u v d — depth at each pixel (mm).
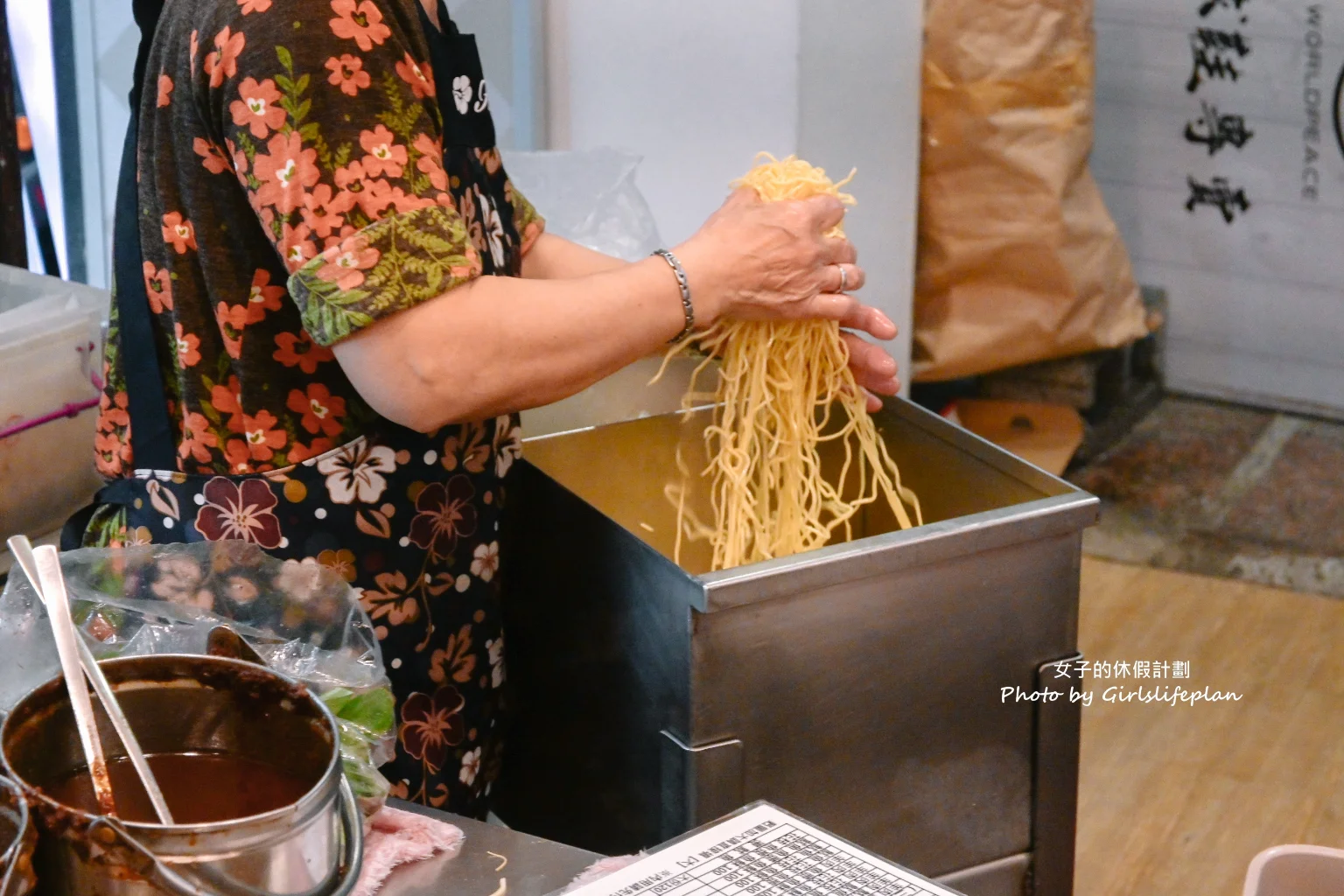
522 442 1664
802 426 1565
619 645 1415
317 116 1123
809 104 2703
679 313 1317
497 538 1458
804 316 1439
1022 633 1453
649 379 1852
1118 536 3471
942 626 1398
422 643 1404
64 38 2443
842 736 1381
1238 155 3818
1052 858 1557
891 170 3008
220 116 1167
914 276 3252
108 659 979
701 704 1303
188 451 1306
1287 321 3947
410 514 1352
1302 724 2766
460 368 1187
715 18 2686
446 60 1276
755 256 1359
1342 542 3436
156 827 798
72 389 1637
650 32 2742
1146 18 3775
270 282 1239
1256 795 2551
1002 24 3035
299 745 936
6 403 1562
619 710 1441
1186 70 3787
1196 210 3932
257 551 1153
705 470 1659
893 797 1434
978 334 3295
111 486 1390
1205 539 3453
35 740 894
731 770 1328
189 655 936
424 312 1168
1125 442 3908
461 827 1089
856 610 1345
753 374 1520
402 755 1425
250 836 814
